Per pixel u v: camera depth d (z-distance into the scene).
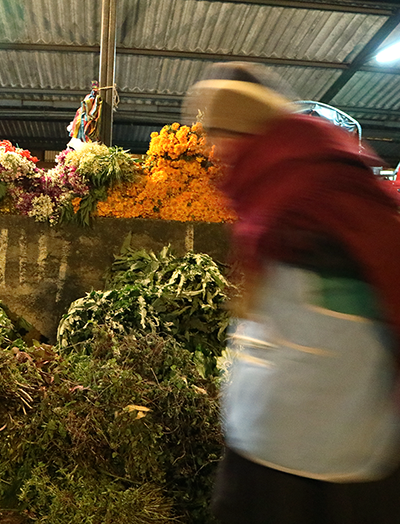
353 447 1.20
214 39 9.11
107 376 2.96
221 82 1.30
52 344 4.41
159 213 4.70
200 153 4.70
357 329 1.20
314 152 1.25
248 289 1.31
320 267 1.21
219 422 2.76
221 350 3.78
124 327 3.63
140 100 11.05
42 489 2.51
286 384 1.21
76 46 9.13
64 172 4.57
